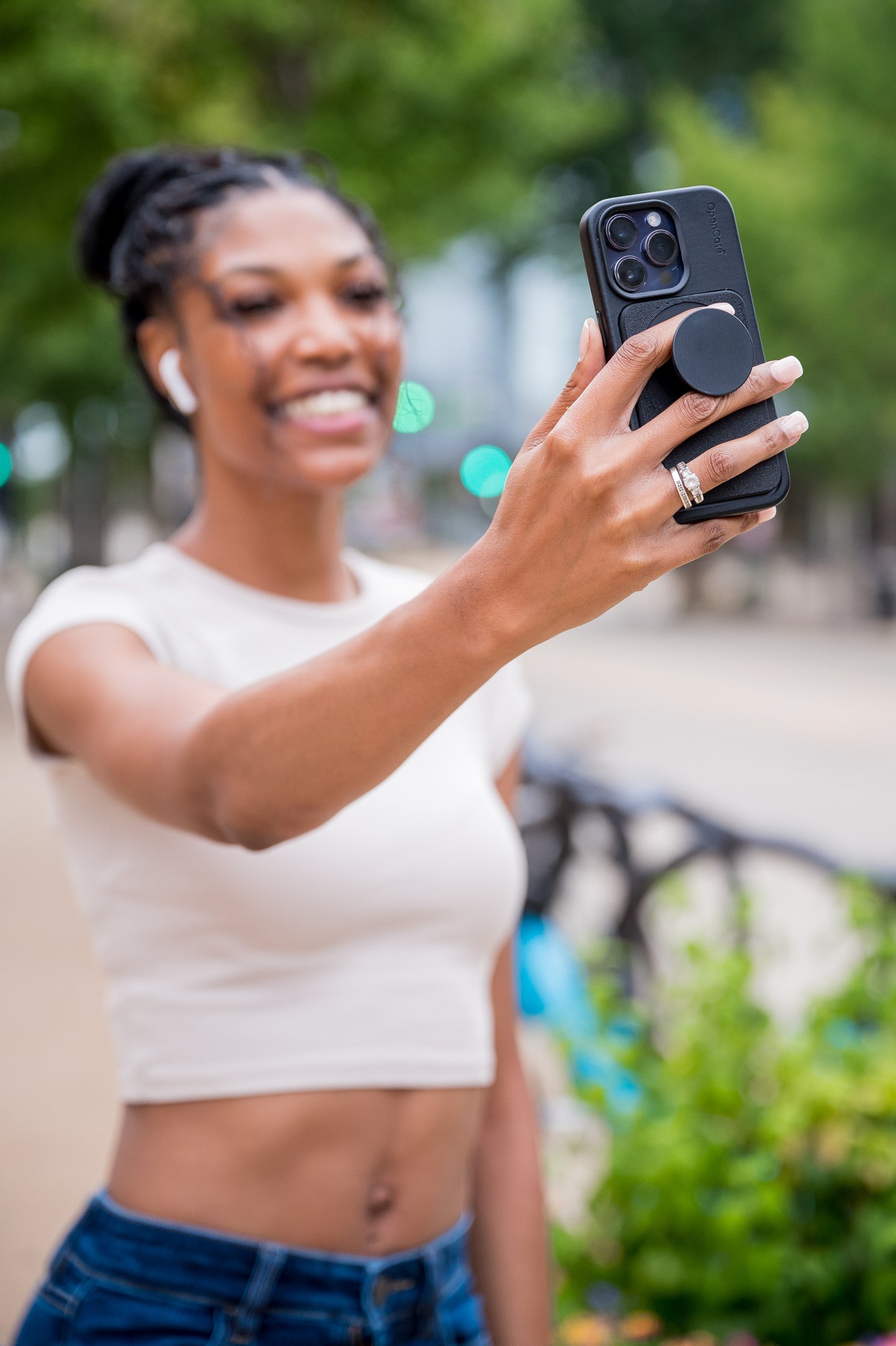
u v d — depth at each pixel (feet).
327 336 4.74
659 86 95.55
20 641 4.49
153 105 36.42
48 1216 10.62
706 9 95.76
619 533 2.89
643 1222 7.95
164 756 3.67
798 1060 8.31
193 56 36.73
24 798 28.17
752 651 62.39
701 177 75.66
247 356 4.75
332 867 4.53
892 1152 7.87
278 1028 4.49
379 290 4.93
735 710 42.09
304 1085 4.46
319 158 5.25
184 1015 4.50
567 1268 8.14
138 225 5.01
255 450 4.85
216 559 5.05
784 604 88.17
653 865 13.30
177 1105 4.51
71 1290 4.41
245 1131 4.44
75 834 4.69
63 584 4.68
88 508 72.49
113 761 3.94
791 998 14.37
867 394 71.10
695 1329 7.86
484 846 4.83
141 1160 4.51
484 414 124.67
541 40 42.16
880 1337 7.56
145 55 35.83
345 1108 4.50
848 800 29.01
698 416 2.91
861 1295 7.82
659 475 2.92
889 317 67.15
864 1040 8.50
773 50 96.43
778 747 35.27
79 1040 14.40
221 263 4.78
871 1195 8.01
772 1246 7.70
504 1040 5.31
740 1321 7.81
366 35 38.96
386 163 40.22
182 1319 4.29
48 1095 12.97
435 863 4.68
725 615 83.25
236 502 5.00
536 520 2.93
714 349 2.92
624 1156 8.14
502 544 2.97
